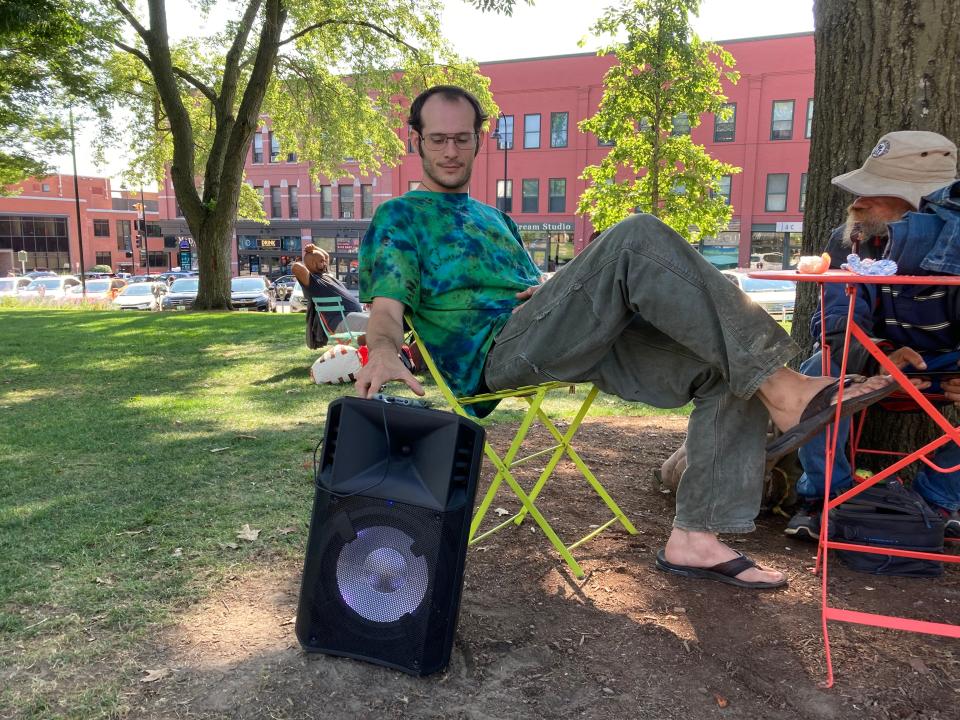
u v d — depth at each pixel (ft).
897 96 10.05
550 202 115.85
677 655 6.44
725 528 7.68
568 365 7.56
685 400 7.72
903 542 8.07
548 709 5.68
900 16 9.93
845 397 6.48
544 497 10.84
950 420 9.77
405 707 5.68
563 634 6.79
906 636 6.80
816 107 11.07
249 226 137.90
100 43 54.90
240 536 8.97
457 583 5.95
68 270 222.69
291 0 54.65
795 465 9.90
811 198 11.16
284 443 13.74
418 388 6.52
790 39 100.94
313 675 6.04
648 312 6.89
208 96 60.34
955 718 5.57
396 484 5.87
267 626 6.85
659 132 50.08
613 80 49.67
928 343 7.86
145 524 9.39
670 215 51.83
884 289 7.81
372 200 130.62
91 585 7.61
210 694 5.78
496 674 6.14
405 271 7.38
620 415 16.97
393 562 5.93
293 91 67.92
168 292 82.23
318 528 6.13
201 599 7.36
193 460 12.51
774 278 6.24
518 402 18.72
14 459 12.57
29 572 7.89
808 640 6.69
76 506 10.03
